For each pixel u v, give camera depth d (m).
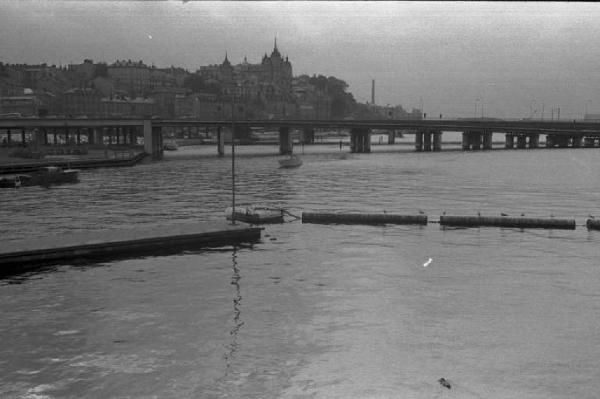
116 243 58.03
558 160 198.75
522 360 32.88
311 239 65.44
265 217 75.69
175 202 95.62
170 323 38.75
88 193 108.00
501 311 40.88
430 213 82.81
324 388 29.73
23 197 102.31
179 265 54.34
